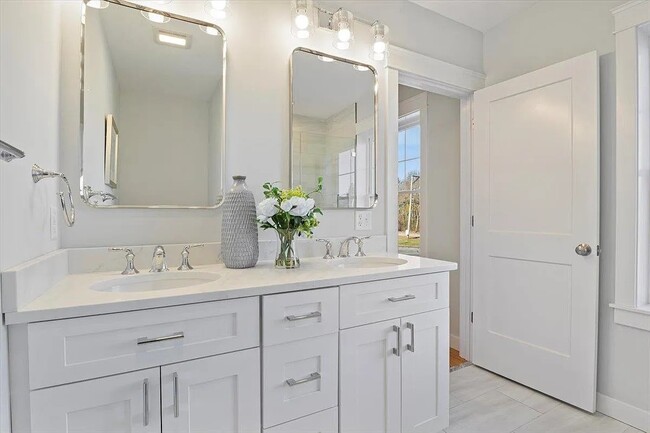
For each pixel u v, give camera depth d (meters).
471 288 2.57
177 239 1.55
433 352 1.59
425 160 3.11
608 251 1.87
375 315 1.41
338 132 1.97
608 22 1.88
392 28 2.18
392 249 2.12
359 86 2.04
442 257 2.93
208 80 1.63
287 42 1.82
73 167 1.36
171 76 1.56
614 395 1.83
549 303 2.05
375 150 2.08
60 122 1.33
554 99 2.03
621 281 1.80
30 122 1.01
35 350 0.85
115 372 0.94
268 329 1.16
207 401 1.07
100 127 1.42
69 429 0.89
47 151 1.18
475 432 1.71
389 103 2.13
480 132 2.43
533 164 2.13
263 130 1.75
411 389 1.51
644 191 1.79
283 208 1.48
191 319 1.04
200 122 1.61
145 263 1.46
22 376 0.84
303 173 1.86
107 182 1.43
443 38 2.38
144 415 0.97
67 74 1.36
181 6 1.57
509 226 2.26
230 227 1.49
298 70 1.86
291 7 1.74
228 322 1.10
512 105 2.24
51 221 1.20
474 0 2.22
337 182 1.96
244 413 1.12
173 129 1.56
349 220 2.00
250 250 1.51
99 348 0.92
